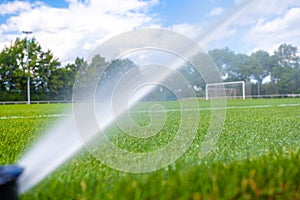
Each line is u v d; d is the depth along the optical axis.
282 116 7.07
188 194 1.30
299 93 39.78
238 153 2.54
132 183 1.48
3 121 6.73
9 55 34.78
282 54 39.78
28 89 33.31
